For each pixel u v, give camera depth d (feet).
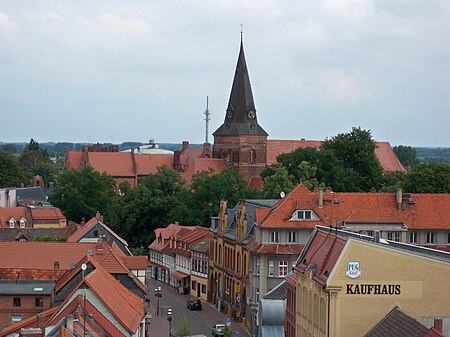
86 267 318.65
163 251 631.56
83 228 549.13
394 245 286.25
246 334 423.23
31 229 629.10
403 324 226.79
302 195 441.68
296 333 288.92
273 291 367.86
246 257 454.40
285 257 427.74
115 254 409.28
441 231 441.68
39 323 255.70
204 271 547.08
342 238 263.49
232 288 484.33
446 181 581.53
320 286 255.29
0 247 415.03
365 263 245.86
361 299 246.06
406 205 445.37
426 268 246.68
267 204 481.46
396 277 246.47
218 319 471.62
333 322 245.65
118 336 263.90
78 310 249.34
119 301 290.97
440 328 220.02
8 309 347.15
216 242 524.52
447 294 246.68
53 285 356.59
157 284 625.41
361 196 447.01
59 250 416.05
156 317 469.57
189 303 504.84
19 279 367.25
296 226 430.20
